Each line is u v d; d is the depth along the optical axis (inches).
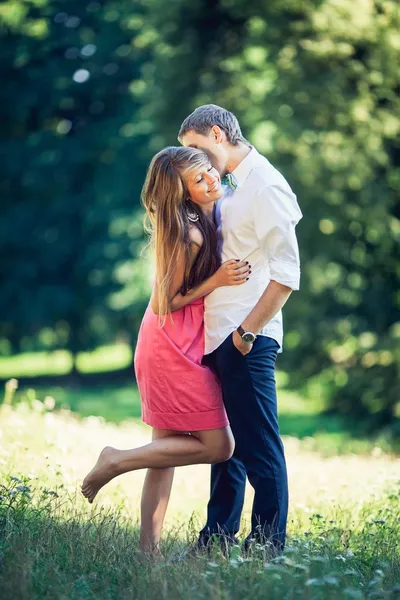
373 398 792.3
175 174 194.1
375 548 207.0
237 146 201.5
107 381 1386.6
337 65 794.2
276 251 193.2
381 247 839.1
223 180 202.1
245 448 199.0
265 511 196.1
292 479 338.3
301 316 846.5
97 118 1347.2
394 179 831.7
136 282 1237.7
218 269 197.0
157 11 921.5
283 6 803.4
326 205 802.2
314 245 821.2
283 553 185.8
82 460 313.4
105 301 1288.1
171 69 916.6
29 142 1316.4
